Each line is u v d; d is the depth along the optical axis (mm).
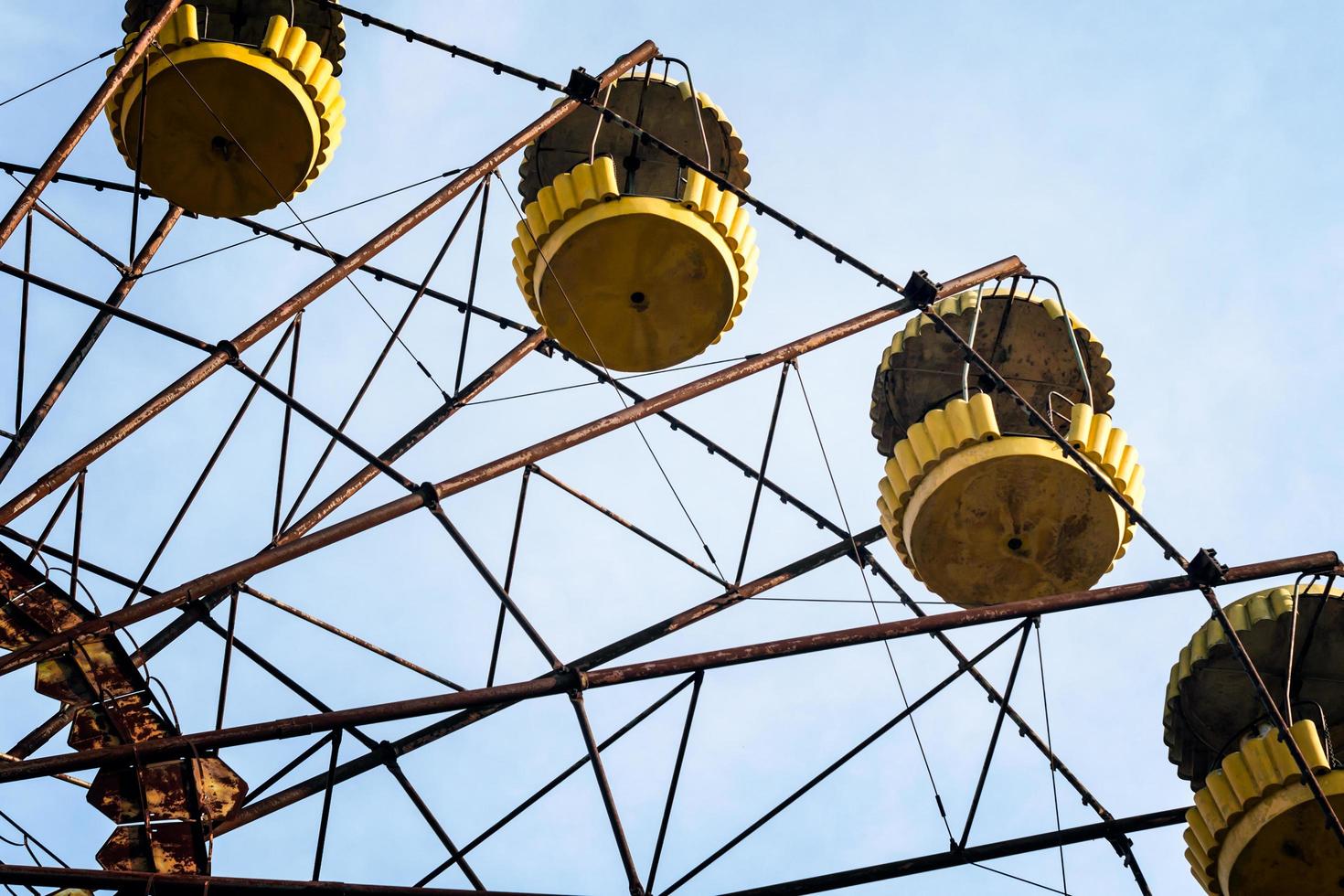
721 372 21344
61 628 18438
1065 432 23969
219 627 20516
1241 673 21453
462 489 19891
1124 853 20797
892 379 24406
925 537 21562
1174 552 19391
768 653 18469
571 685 18047
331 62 24062
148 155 22391
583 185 21469
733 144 24797
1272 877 19266
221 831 18922
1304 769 18281
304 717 17422
